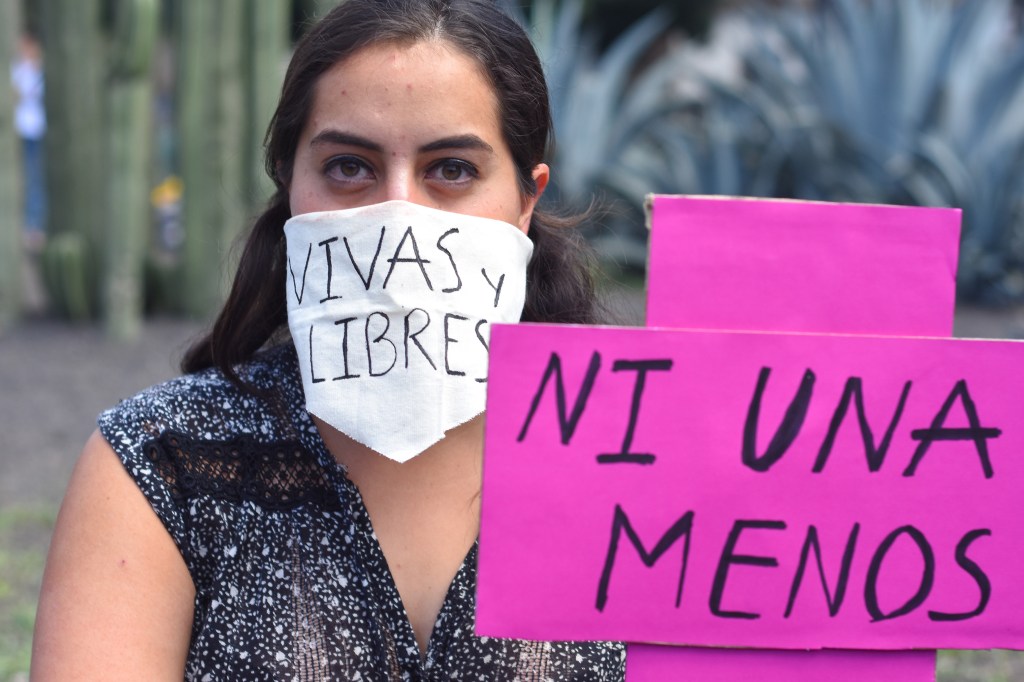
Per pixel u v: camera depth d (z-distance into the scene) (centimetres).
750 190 869
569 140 843
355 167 134
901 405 120
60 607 124
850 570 121
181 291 685
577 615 119
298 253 134
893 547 121
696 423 119
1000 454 121
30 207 968
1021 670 284
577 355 117
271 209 150
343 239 131
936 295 121
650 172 869
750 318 120
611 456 118
